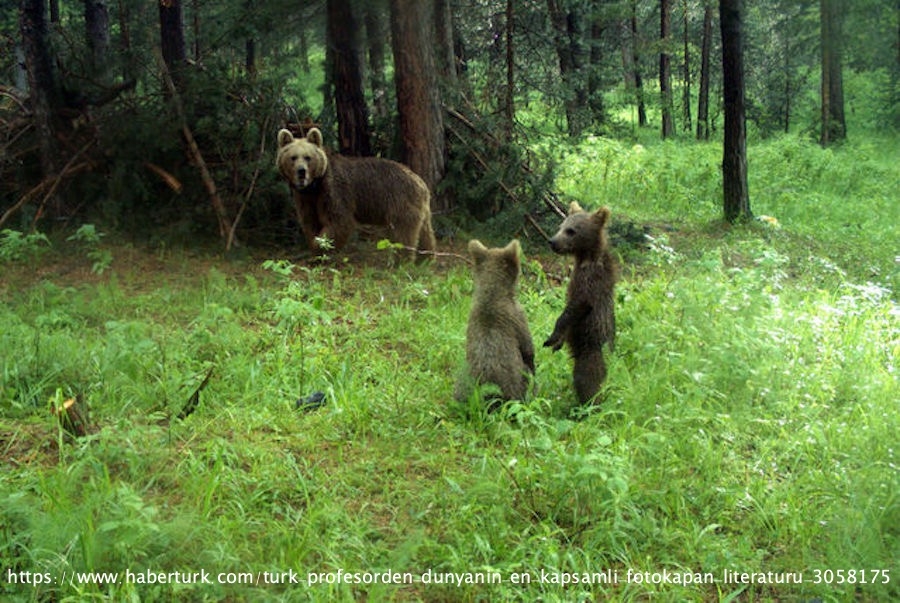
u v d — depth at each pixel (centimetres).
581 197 1700
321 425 579
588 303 621
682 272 1065
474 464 527
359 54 1279
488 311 608
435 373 698
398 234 1076
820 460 552
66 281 940
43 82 1127
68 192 1154
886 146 1983
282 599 378
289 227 1188
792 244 1352
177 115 1115
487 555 433
